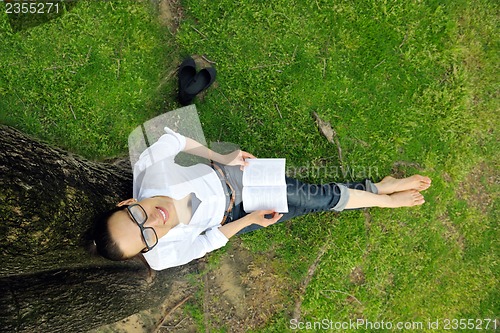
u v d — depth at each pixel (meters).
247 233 3.79
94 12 3.69
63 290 2.73
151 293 3.48
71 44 3.67
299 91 3.77
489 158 3.82
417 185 3.63
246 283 3.84
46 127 3.63
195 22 3.76
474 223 3.83
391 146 3.79
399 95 3.78
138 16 3.71
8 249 2.25
